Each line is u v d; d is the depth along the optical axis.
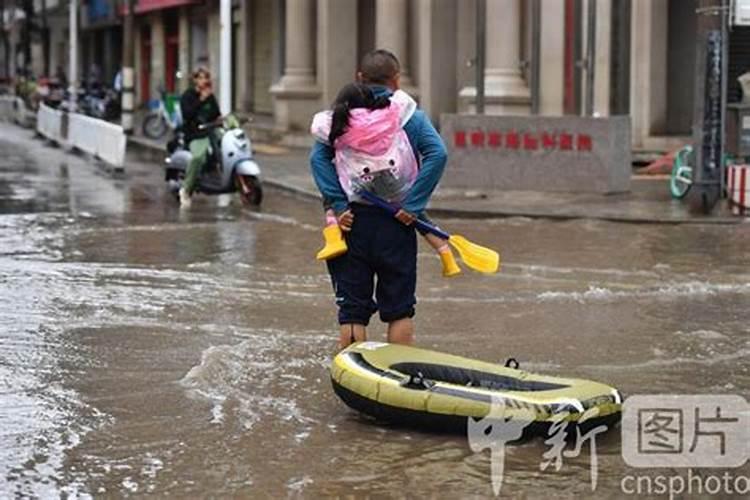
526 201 27.39
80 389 11.56
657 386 11.68
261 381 11.85
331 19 47.81
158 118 55.41
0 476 9.07
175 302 16.03
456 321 14.84
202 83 27.95
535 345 13.52
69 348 13.29
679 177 27.42
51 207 27.89
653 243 21.48
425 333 14.13
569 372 12.23
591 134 28.20
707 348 13.35
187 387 11.62
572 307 15.75
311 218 25.77
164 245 21.48
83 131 44.19
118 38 90.06
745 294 16.69
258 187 28.08
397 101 10.77
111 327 14.39
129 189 32.38
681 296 16.52
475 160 29.20
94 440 9.98
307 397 11.26
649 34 36.06
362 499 8.62
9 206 28.05
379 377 10.20
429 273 18.34
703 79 24.64
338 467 9.29
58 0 96.38
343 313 11.12
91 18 89.81
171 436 10.09
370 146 10.64
